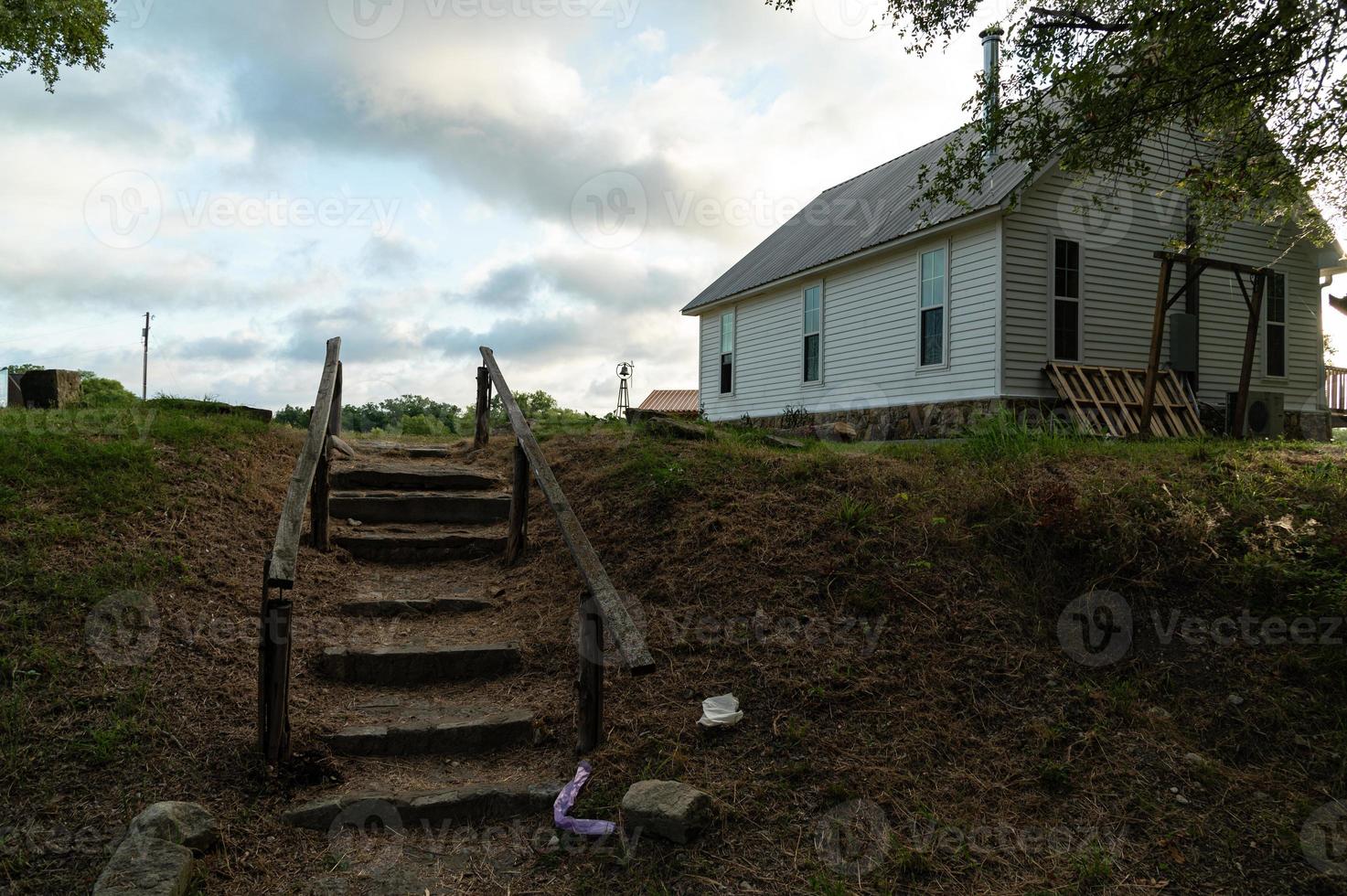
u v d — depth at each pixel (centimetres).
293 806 286
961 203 760
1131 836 277
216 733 315
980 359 1109
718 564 443
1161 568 422
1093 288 1148
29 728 294
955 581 418
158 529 450
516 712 357
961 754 317
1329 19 568
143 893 220
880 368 1330
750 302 1742
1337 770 302
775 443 729
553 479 422
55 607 360
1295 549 431
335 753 324
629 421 903
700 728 331
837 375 1443
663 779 306
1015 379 1082
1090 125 649
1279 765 309
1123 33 627
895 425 1291
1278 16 555
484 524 593
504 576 514
